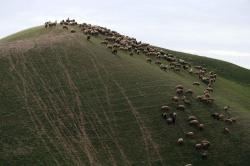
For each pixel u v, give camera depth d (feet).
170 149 191.62
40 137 183.32
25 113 196.65
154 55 299.99
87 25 320.09
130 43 304.09
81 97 215.10
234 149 202.18
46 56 249.75
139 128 200.54
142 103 218.79
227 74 343.87
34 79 224.53
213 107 235.81
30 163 167.43
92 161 175.52
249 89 323.37
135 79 240.53
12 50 254.68
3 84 215.10
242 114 241.96
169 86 242.78
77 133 190.39
